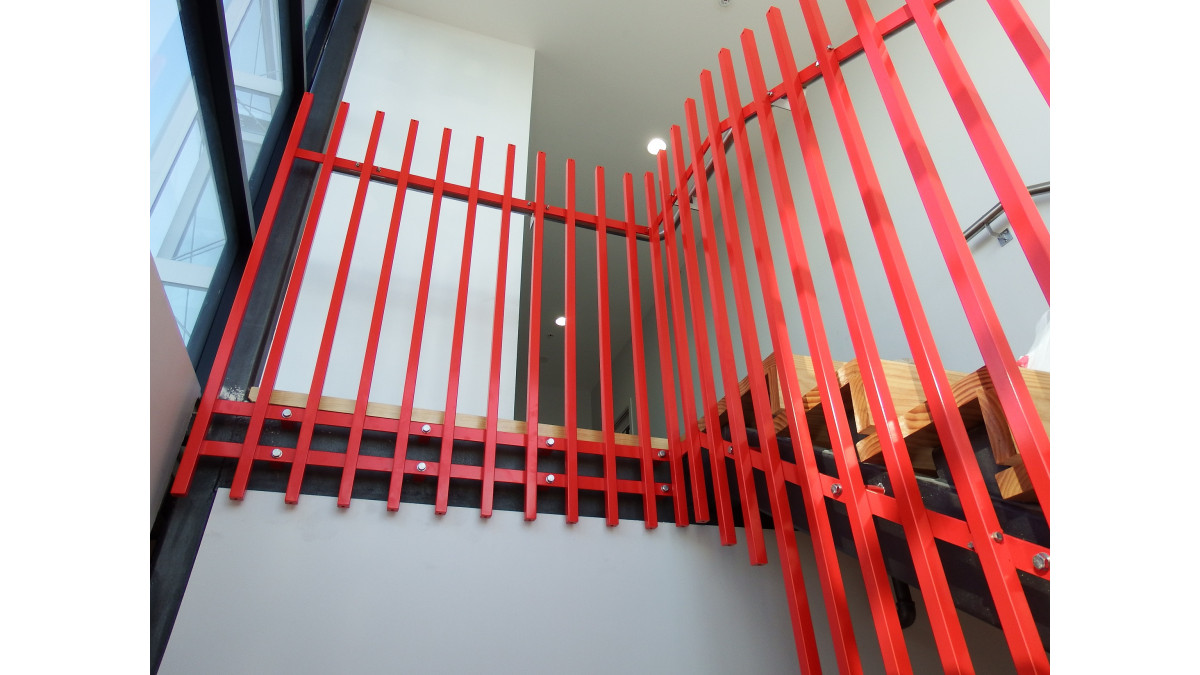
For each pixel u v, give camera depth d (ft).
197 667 3.83
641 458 5.39
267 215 5.44
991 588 2.58
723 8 11.88
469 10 11.60
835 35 12.30
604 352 5.78
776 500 3.99
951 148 9.11
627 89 13.39
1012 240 7.67
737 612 5.01
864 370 3.43
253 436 4.53
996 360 2.69
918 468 3.53
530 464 5.02
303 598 4.17
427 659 4.18
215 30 4.83
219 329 6.16
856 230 10.79
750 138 14.58
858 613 5.27
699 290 5.49
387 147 9.49
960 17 9.59
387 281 5.47
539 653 4.42
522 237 9.16
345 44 9.45
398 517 4.61
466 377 7.82
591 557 4.87
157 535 4.18
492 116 10.72
